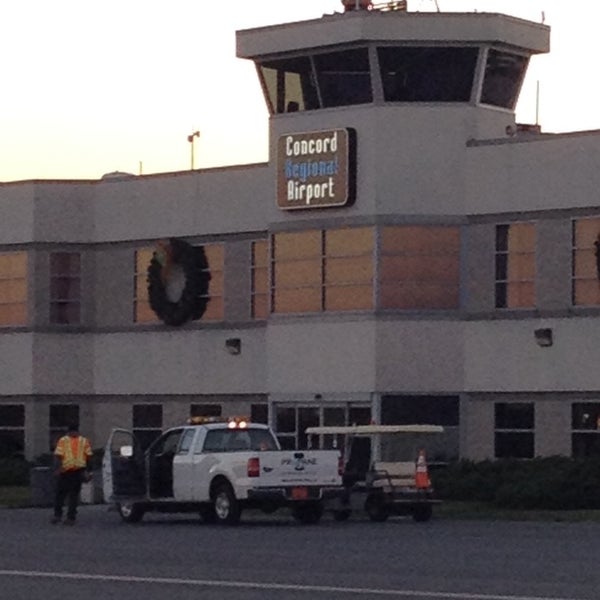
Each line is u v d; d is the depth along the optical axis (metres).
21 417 67.50
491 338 56.53
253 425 44.41
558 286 55.25
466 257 56.91
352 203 57.50
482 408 56.78
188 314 63.84
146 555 32.56
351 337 57.66
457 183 56.97
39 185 67.12
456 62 56.97
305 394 58.94
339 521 44.78
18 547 34.94
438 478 52.41
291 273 59.50
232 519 42.50
